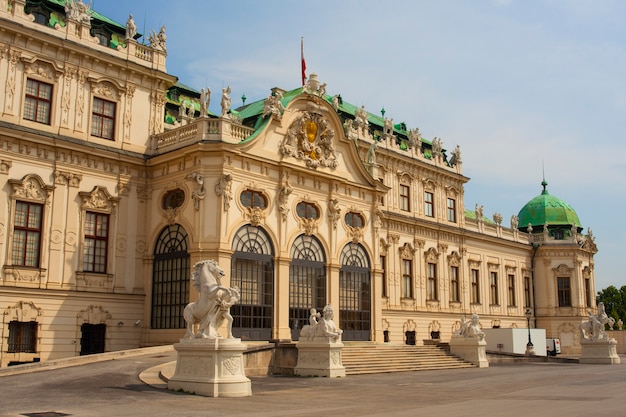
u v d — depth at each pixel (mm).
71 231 36312
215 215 36469
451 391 23797
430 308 58969
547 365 45531
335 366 31406
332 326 31734
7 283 33375
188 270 36750
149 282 38844
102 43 39938
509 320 69938
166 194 39031
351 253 44906
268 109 40219
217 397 20281
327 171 43531
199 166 36938
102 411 16344
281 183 40188
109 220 38094
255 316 37656
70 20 37750
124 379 23688
